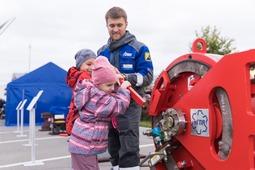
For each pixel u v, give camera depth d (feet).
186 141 7.93
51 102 50.72
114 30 11.60
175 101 8.88
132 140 11.36
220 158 7.03
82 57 10.96
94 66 9.46
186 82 8.50
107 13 11.77
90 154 9.59
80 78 10.41
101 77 9.27
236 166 6.55
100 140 9.67
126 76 10.67
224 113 6.93
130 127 11.31
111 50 11.94
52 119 38.45
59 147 26.81
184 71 8.33
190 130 7.80
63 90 51.44
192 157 8.22
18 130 41.32
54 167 18.61
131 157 11.39
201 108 7.49
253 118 6.22
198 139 7.58
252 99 6.57
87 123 9.58
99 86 9.46
